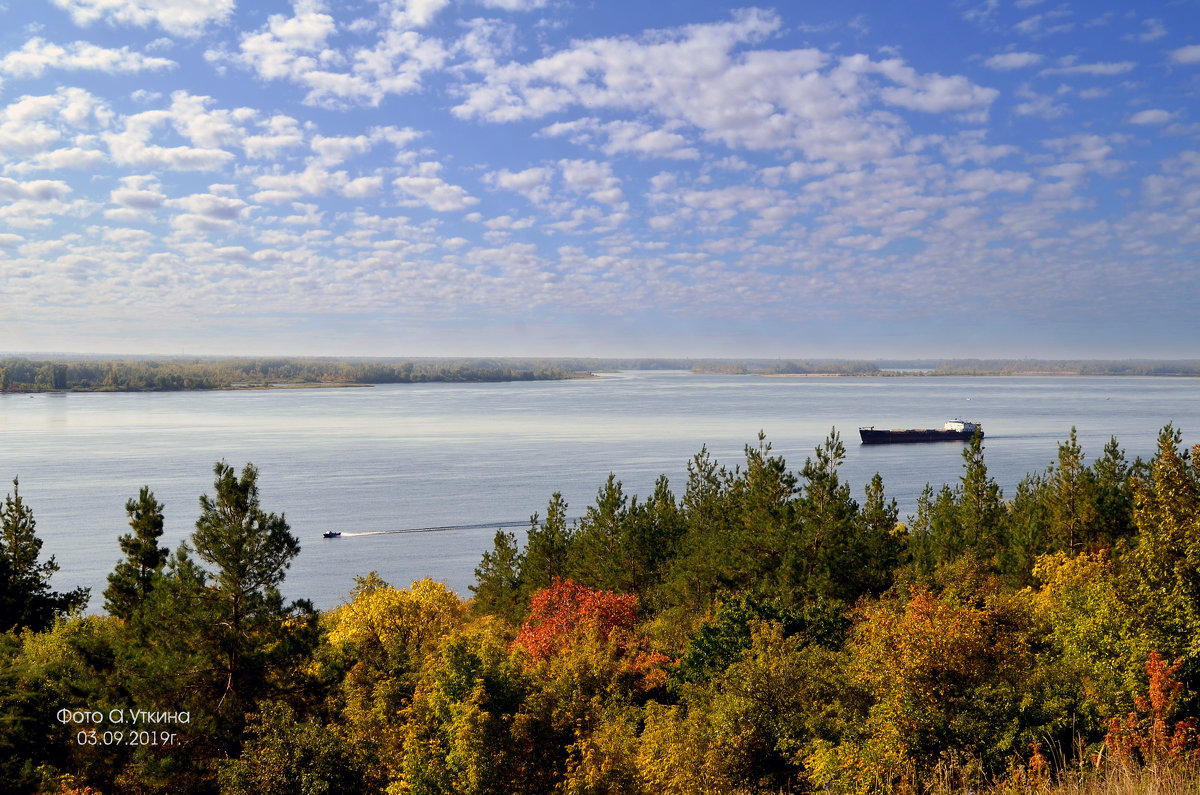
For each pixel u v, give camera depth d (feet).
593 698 77.61
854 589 147.13
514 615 188.75
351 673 96.89
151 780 79.92
